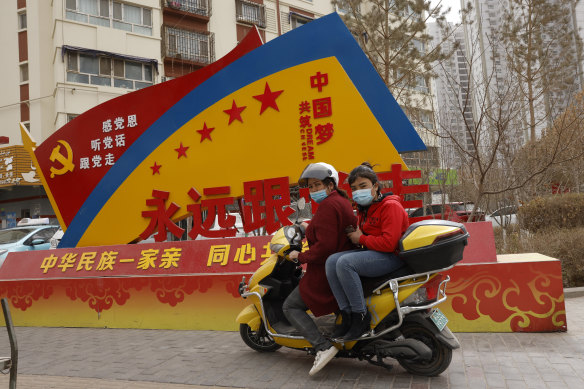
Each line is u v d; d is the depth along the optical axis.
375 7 13.45
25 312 6.37
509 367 3.56
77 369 4.20
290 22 25.28
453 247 3.31
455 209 9.73
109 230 6.82
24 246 11.30
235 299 5.41
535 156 9.14
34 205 21.05
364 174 3.53
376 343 3.50
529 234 9.59
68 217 7.11
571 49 15.91
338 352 3.67
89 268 6.36
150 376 3.88
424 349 3.29
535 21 15.45
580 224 9.91
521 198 11.08
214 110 6.39
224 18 23.25
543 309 4.52
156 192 6.54
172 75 21.67
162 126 6.66
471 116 8.52
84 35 19.34
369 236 3.46
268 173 6.02
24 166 19.23
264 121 6.11
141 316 5.80
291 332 3.93
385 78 12.88
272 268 4.05
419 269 3.35
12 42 21.16
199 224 6.34
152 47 20.91
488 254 4.80
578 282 7.15
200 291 5.55
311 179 3.70
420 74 13.27
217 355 4.40
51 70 20.66
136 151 6.78
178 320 5.62
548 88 13.29
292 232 3.89
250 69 6.25
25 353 4.89
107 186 6.90
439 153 9.38
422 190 5.39
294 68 6.01
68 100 18.89
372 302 3.46
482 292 4.67
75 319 6.11
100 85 19.64
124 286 5.90
